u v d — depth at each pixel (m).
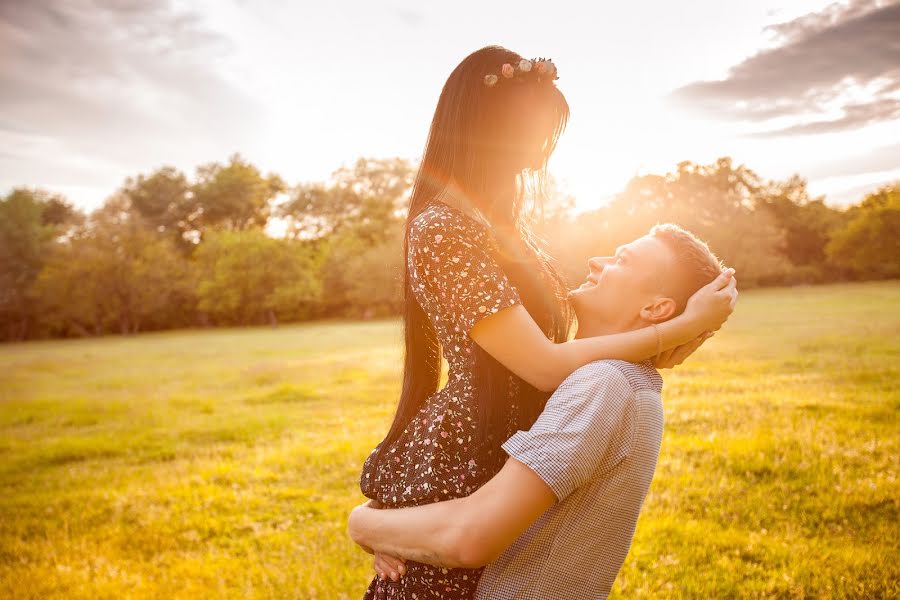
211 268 67.31
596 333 1.42
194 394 15.05
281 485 6.73
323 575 4.23
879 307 29.67
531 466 1.10
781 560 3.95
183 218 79.44
